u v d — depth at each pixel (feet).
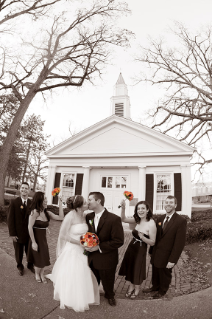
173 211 14.40
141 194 44.11
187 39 57.06
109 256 12.56
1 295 13.57
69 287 11.91
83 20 51.98
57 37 51.11
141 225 14.61
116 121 48.91
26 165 124.98
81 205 13.32
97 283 12.83
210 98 52.08
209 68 55.26
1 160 43.65
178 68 58.44
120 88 65.31
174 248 13.47
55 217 15.89
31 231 14.39
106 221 12.62
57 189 15.85
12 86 49.55
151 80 59.93
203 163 57.93
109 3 49.67
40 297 13.50
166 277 13.84
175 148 43.98
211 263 19.48
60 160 51.78
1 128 73.97
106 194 48.03
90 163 49.11
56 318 11.81
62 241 13.60
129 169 47.67
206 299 13.01
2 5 45.88
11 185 156.15
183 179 42.39
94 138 50.37
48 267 18.06
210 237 28.14
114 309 12.45
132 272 13.96
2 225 32.27
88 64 48.78
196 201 120.78
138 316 12.03
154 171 44.93
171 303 13.01
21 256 16.07
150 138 46.21
